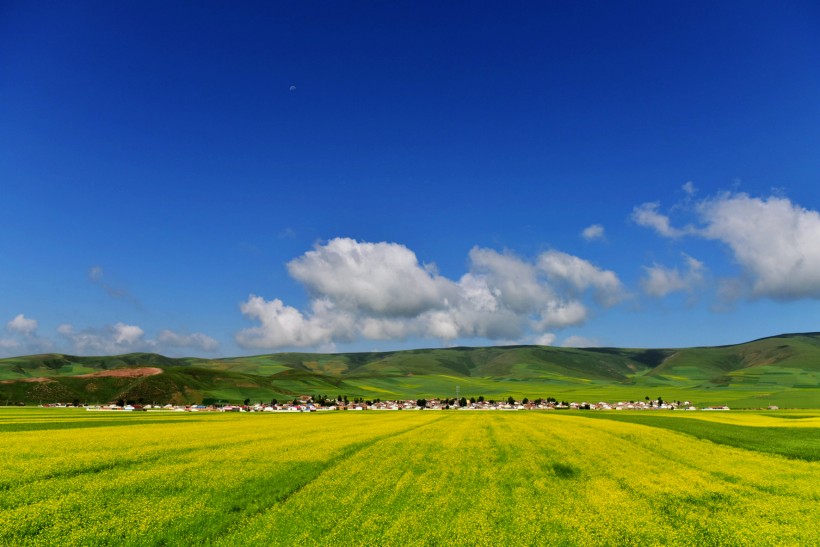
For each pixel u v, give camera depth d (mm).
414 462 36781
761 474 33625
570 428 69625
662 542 19516
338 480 29859
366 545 18703
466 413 135625
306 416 114000
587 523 21781
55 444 44031
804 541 19734
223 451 40812
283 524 21328
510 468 34938
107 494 25578
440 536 19812
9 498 24422
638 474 33188
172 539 19547
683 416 109625
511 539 19703
